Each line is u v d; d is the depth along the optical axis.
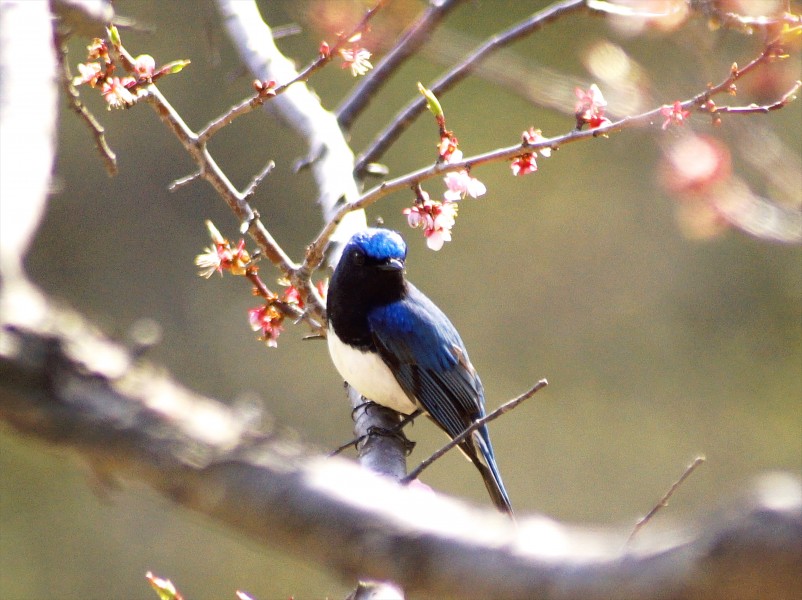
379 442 8.48
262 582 18.66
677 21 9.59
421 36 10.47
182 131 7.27
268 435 1.94
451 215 6.72
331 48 7.08
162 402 1.94
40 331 1.92
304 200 22.56
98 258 22.11
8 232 2.49
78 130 22.27
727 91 6.75
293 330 21.67
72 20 3.41
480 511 1.99
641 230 22.56
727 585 1.63
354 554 1.84
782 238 9.50
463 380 9.52
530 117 23.02
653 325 22.05
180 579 18.59
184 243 22.39
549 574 1.74
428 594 1.81
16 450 19.27
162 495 1.91
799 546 1.59
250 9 10.71
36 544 18.72
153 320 21.81
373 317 9.03
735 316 22.00
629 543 1.76
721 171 9.41
